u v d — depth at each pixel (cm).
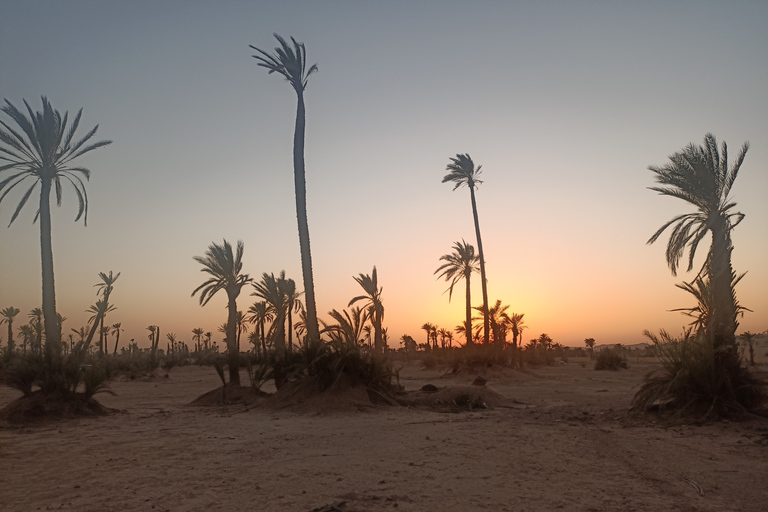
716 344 1314
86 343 1991
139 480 762
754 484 691
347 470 804
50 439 1145
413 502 630
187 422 1417
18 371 1540
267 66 2291
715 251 1417
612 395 2169
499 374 3581
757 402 1267
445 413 1576
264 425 1329
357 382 1717
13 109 2800
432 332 9950
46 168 2895
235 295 2839
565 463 835
